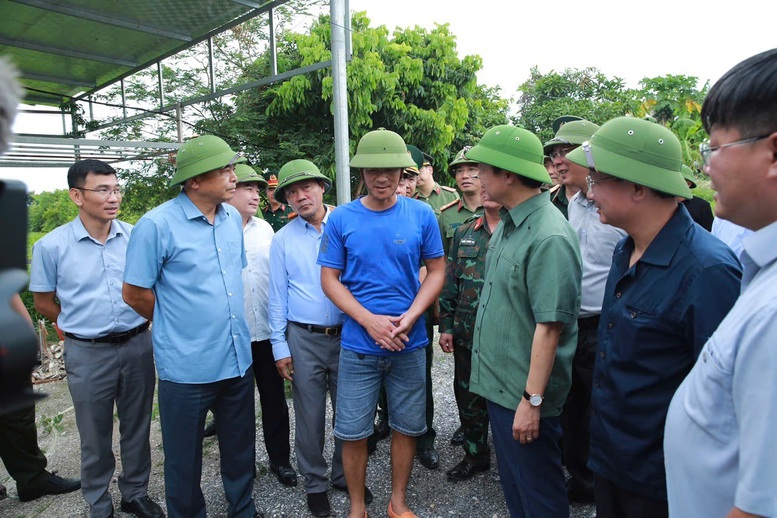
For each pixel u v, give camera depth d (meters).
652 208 1.47
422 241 2.52
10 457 2.95
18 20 4.40
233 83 8.14
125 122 6.54
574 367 2.61
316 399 2.73
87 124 6.79
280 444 3.08
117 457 3.54
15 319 0.52
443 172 9.42
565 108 16.02
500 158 1.92
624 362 1.51
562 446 2.72
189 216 2.35
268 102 8.49
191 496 2.39
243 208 3.14
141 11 4.44
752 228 0.97
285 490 2.99
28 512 2.94
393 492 2.56
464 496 2.82
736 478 0.96
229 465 2.57
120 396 2.77
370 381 2.48
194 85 7.99
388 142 2.36
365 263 2.42
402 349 2.40
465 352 2.91
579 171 2.56
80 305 2.63
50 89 6.36
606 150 1.49
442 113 8.71
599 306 2.53
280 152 8.13
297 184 2.74
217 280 2.39
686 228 1.44
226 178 2.36
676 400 1.12
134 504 2.79
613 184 1.50
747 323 0.89
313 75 7.79
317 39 8.01
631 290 1.51
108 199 2.64
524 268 1.92
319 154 8.13
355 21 8.91
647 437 1.47
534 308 1.85
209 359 2.34
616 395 1.53
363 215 2.47
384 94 8.10
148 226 2.25
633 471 1.49
